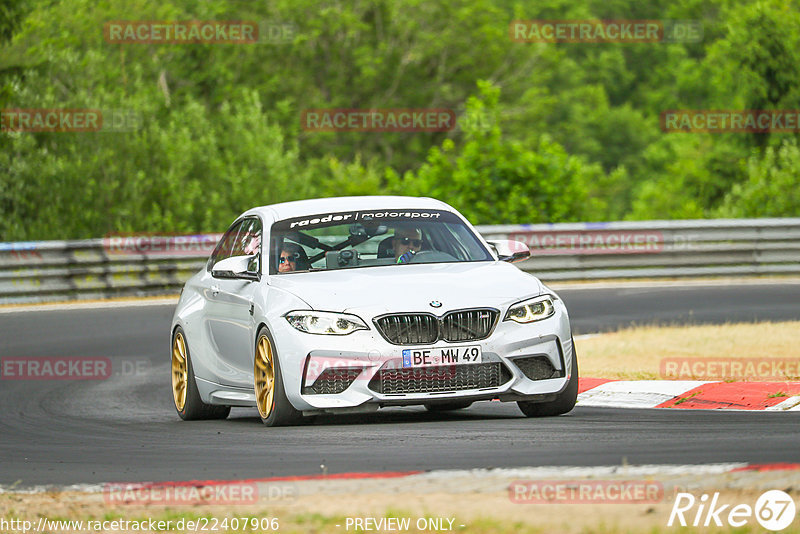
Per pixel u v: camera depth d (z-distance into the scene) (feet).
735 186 382.42
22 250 233.14
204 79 558.15
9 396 136.98
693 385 107.86
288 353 92.79
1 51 351.87
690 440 77.92
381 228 105.40
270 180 415.03
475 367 91.86
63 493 70.13
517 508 56.80
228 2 650.02
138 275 246.88
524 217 315.17
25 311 218.38
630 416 94.53
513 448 77.61
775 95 483.92
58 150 346.95
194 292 115.65
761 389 101.91
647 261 265.13
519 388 92.63
